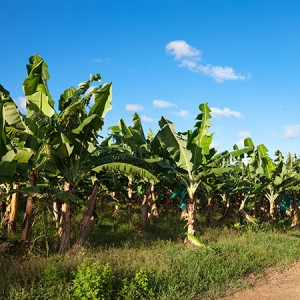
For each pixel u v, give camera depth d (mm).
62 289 6121
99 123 9672
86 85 10195
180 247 11047
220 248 10102
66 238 9805
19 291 5867
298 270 9578
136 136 13375
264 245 12242
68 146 9641
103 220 16047
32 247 8797
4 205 14023
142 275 6582
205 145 12547
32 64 10133
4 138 8094
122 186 16484
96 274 6008
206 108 12445
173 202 26938
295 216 21031
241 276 8453
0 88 9422
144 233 13758
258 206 26875
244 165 19422
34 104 9469
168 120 12203
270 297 7152
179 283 7156
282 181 17531
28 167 9211
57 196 8914
